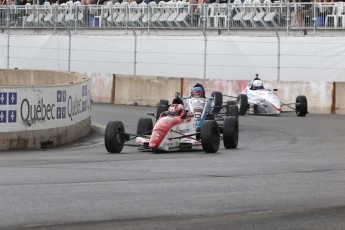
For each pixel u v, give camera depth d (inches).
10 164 1910.7
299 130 3120.1
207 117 2559.1
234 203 1309.1
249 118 3681.1
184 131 2256.4
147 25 4896.7
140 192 1413.6
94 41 4965.6
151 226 1110.4
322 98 4057.6
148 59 4768.7
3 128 2375.7
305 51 4298.7
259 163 1955.0
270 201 1336.1
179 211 1227.2
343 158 2122.3
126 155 2155.5
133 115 3769.7
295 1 4665.4
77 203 1288.1
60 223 1122.0
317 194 1421.0
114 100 4564.5
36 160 2022.6
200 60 4596.5
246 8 4569.4
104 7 5068.9
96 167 1831.9
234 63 4493.1
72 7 5196.9
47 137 2514.8
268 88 4099.4
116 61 4884.4
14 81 4719.5
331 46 4234.7
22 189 1440.7
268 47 4394.7
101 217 1170.6
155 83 4414.4
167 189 1454.2
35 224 1112.2
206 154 2191.2
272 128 3203.7
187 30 4729.3
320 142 2664.9
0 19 5487.2
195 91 2551.7
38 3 5625.0
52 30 5285.4
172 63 4690.0
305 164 1946.4
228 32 4591.5
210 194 1400.1
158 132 2171.5
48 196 1357.0
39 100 2485.2
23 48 5285.4
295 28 4411.9
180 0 5108.3
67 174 1680.6
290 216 1205.1
